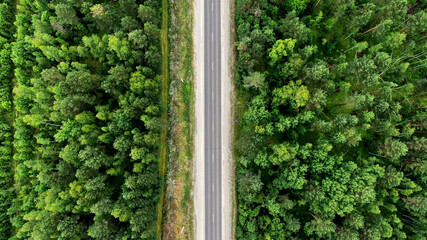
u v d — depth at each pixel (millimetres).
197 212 64688
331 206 53906
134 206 54250
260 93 62219
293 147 56500
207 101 66375
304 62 56219
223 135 66062
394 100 65625
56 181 55875
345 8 60562
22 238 60531
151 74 59250
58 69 60250
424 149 56969
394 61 64625
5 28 67500
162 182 63219
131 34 54281
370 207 56750
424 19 58469
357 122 61469
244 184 59562
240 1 62750
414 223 59062
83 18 62969
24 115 64625
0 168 63781
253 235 58438
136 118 57625
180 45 66500
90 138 56531
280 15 64438
